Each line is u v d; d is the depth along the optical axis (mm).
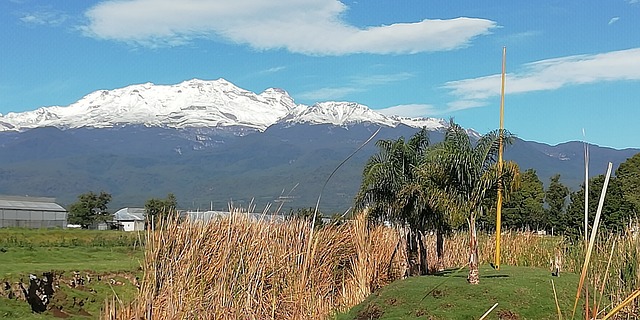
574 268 20969
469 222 17875
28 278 27062
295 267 17469
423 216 20906
